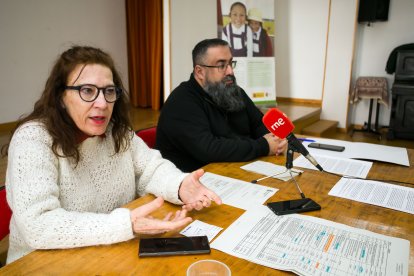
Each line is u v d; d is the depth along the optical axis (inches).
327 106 203.5
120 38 236.8
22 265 28.8
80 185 40.4
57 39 192.5
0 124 173.5
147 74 247.0
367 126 199.8
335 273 27.8
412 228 35.5
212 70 68.2
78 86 36.7
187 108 66.0
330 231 34.4
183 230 34.9
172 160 68.9
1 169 116.2
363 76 196.9
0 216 41.3
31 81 183.6
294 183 47.9
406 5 179.3
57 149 37.3
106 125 39.7
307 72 214.1
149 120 205.2
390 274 27.7
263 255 30.4
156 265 29.1
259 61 174.4
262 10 172.2
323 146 65.0
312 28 206.4
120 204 45.3
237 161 59.4
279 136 48.2
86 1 205.6
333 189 45.6
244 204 41.0
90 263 29.3
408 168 54.2
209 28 150.3
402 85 174.6
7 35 169.3
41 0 180.9
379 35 189.9
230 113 74.4
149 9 228.2
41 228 31.0
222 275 25.6
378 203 41.3
